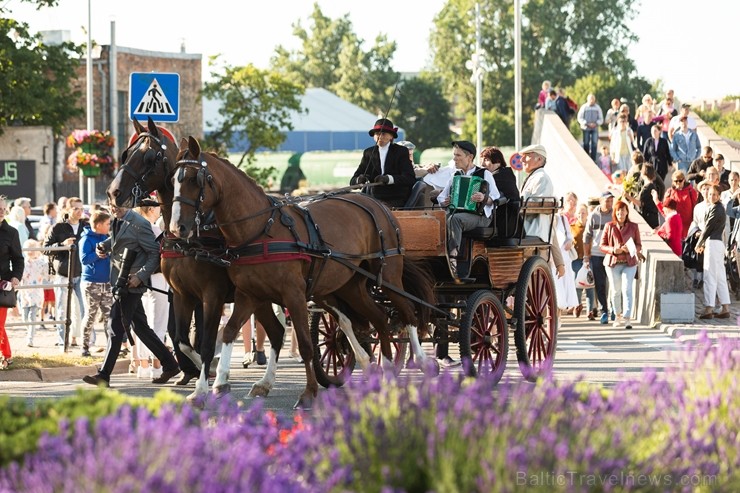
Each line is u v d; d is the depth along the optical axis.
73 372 17.73
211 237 13.55
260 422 8.27
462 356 14.91
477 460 6.56
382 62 135.62
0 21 54.47
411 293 15.16
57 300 22.55
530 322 16.66
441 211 15.13
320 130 84.69
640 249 24.20
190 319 14.55
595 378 16.12
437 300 16.08
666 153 37.44
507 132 114.56
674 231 26.89
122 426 6.57
